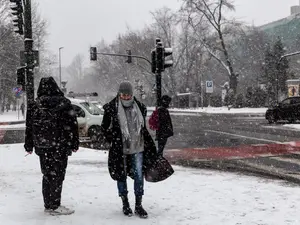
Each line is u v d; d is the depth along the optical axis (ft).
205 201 21.33
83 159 39.81
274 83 186.80
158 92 40.73
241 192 23.36
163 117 35.65
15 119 143.95
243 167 35.14
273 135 63.87
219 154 44.24
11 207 20.45
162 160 19.48
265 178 29.09
